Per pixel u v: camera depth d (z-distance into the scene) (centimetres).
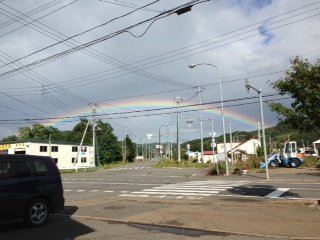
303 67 1368
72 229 1091
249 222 1135
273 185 2348
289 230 1020
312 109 1341
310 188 2119
